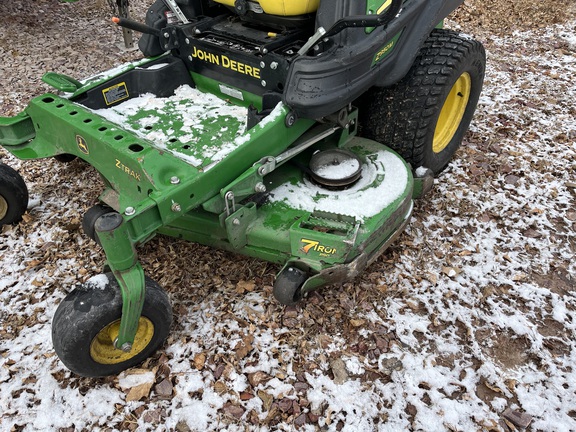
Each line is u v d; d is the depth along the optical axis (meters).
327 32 2.55
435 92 3.16
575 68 5.20
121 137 2.57
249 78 3.03
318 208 2.85
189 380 2.55
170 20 3.29
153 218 2.30
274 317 2.83
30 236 3.41
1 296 3.01
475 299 2.93
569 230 3.36
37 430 2.38
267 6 2.85
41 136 3.09
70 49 5.86
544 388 2.51
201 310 2.88
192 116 3.12
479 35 5.93
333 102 2.67
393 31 2.82
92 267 3.19
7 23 6.38
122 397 2.50
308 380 2.54
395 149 3.37
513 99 4.70
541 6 6.58
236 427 2.38
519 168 3.87
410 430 2.35
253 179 2.64
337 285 3.00
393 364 2.61
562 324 2.80
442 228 3.38
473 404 2.45
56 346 2.30
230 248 2.92
